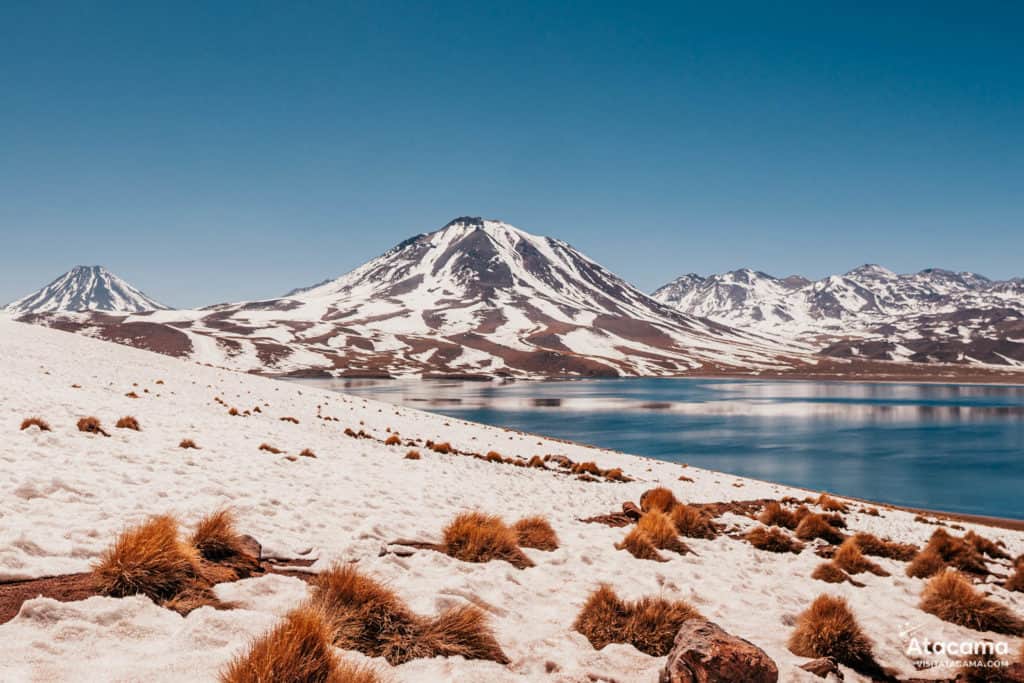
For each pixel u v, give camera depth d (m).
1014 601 13.09
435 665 5.70
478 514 11.24
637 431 88.88
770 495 32.28
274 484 13.24
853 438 81.62
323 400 60.47
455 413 113.06
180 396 35.94
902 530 23.64
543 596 8.88
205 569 7.09
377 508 12.62
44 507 8.55
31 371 32.31
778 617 9.77
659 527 14.30
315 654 4.72
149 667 4.68
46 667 4.46
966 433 87.56
